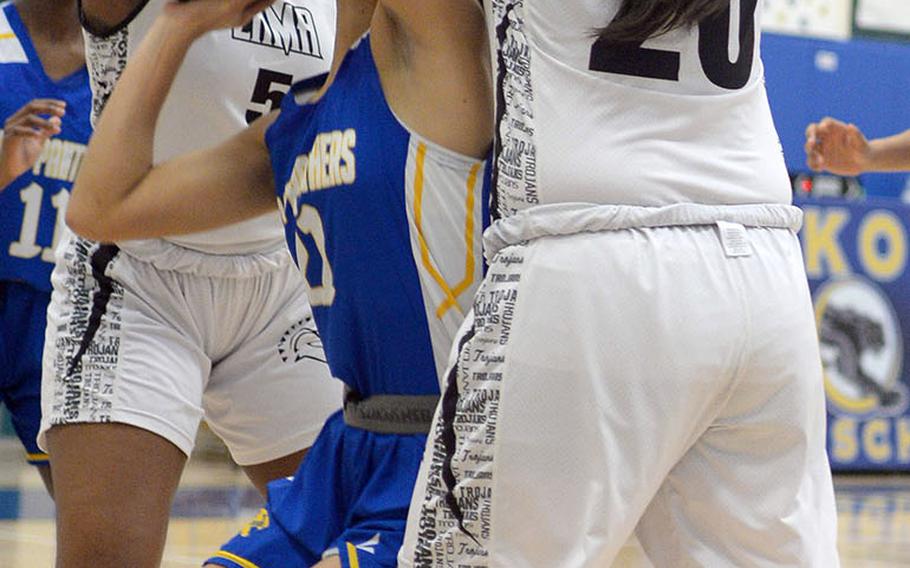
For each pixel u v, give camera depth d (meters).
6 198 5.91
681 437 3.02
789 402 3.08
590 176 3.00
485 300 3.06
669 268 2.98
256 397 4.87
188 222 3.75
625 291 2.95
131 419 4.33
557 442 2.95
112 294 4.52
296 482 3.59
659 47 3.05
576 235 2.99
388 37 3.37
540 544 2.97
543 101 3.04
